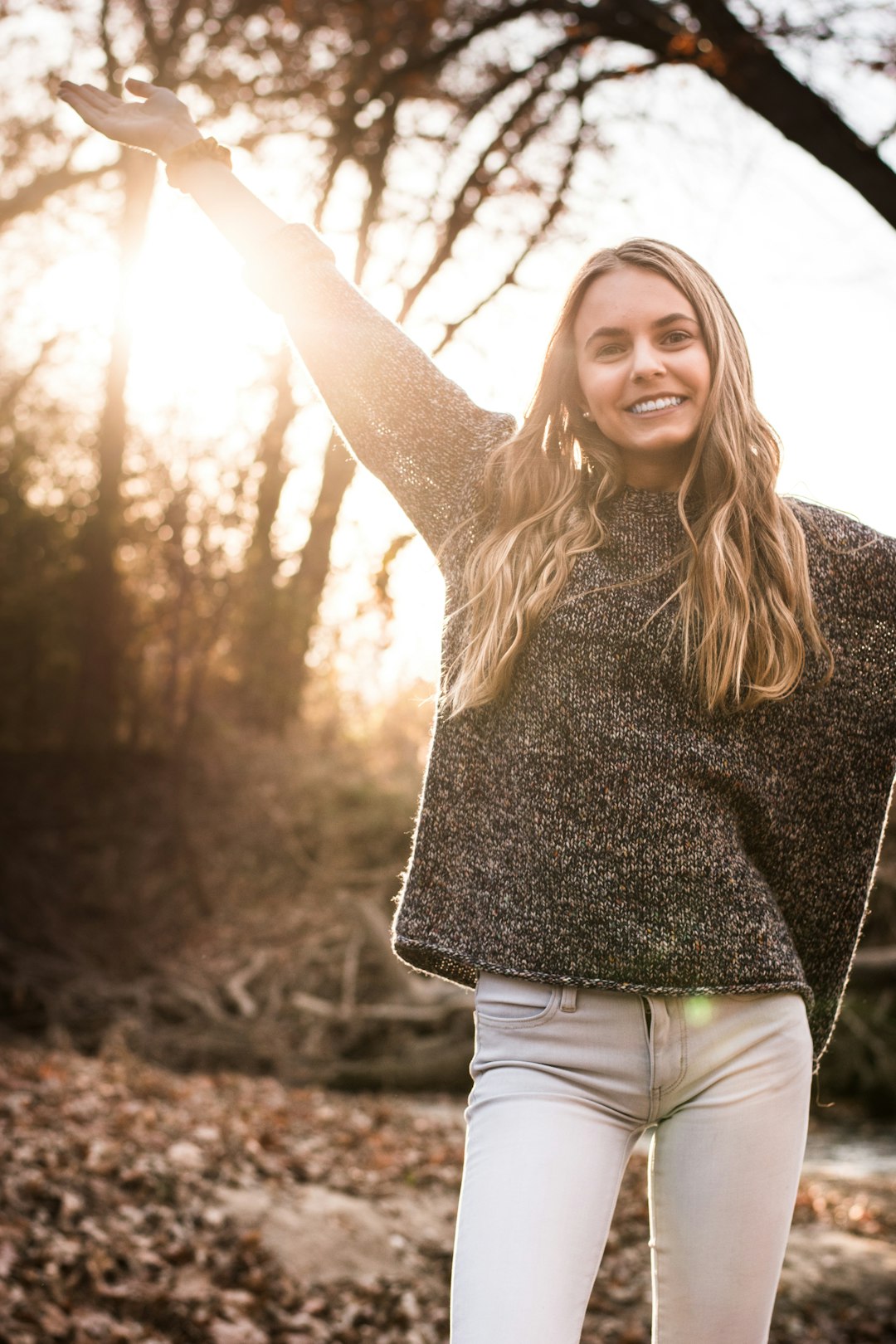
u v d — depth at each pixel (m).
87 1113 6.37
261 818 16.73
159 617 16.77
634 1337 5.24
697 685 1.97
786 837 2.01
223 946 15.03
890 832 14.05
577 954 1.95
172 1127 6.54
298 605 16.19
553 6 7.61
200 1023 13.50
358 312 2.41
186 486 15.84
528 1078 1.97
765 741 1.98
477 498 2.22
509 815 2.04
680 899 1.93
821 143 5.55
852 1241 7.20
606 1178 1.93
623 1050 1.96
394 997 13.89
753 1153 1.93
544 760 2.01
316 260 2.49
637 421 2.15
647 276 2.14
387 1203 6.29
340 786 17.12
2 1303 4.02
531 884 1.99
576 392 2.24
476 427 2.30
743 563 2.00
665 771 1.96
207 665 17.22
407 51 10.24
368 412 2.33
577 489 2.17
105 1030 12.99
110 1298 4.35
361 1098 11.66
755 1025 1.95
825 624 2.01
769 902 1.96
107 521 16.47
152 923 15.34
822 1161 11.46
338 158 12.57
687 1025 1.94
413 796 17.16
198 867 15.75
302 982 14.27
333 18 10.51
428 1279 5.48
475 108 11.11
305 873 16.14
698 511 2.12
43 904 15.30
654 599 2.02
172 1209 5.24
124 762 17.31
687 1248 1.95
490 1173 1.90
